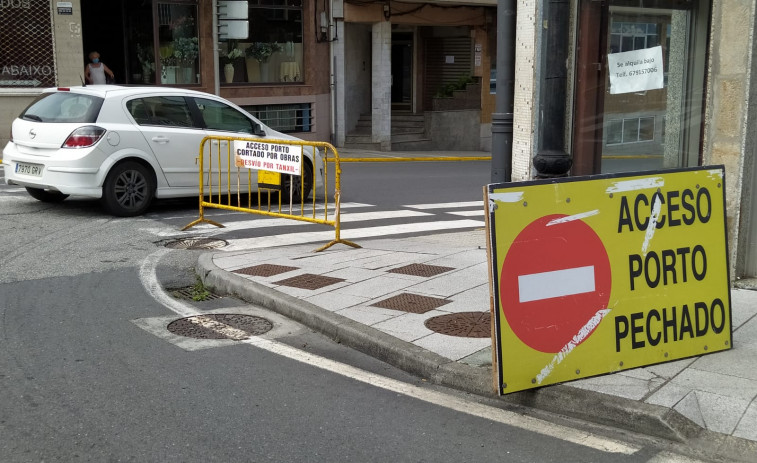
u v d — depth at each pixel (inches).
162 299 283.3
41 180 415.8
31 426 176.9
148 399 193.5
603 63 313.6
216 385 203.5
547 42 223.1
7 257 335.3
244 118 479.5
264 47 874.8
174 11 810.8
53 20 748.6
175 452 166.2
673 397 185.9
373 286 284.7
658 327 208.2
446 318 247.0
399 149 989.8
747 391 190.4
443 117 1028.5
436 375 208.2
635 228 204.8
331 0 909.8
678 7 300.7
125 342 234.7
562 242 194.5
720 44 277.6
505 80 303.0
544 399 191.3
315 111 917.2
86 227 400.5
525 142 332.5
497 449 170.7
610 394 187.5
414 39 1072.2
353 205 503.8
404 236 401.7
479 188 605.3
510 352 188.1
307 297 270.4
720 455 167.9
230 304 280.2
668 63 308.5
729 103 276.4
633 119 315.9
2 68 737.0
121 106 424.5
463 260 325.1
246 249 361.1
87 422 179.6
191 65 829.2
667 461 166.1
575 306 196.4
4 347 227.1
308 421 183.2
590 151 318.0
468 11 1016.9
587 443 173.9
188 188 449.4
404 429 179.9
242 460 163.3
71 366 213.9
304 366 218.8
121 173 421.7
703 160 292.0
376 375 213.3
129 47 825.5
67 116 421.1
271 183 392.2
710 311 216.4
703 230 215.8
